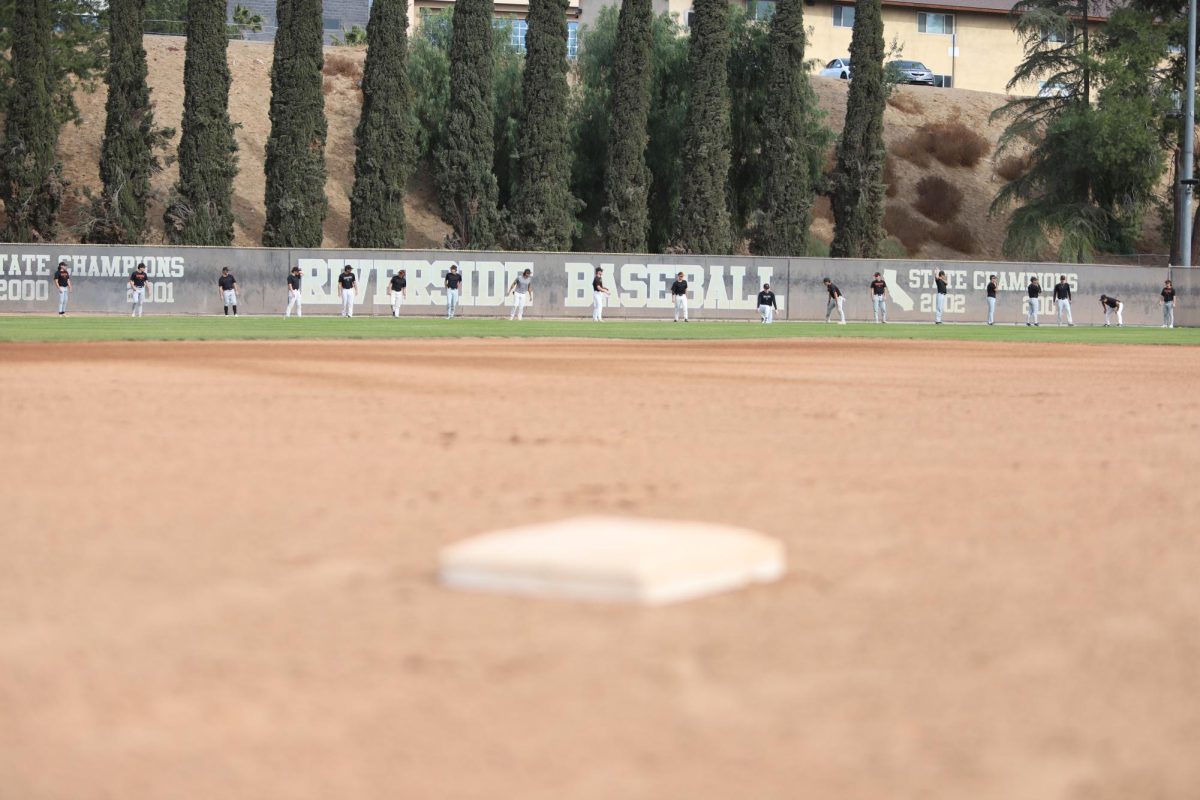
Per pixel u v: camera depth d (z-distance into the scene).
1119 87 88.94
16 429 15.43
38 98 78.81
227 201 80.69
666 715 4.95
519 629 6.06
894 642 5.96
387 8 81.25
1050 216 93.38
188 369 27.69
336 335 47.19
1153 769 4.46
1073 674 5.52
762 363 33.88
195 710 4.98
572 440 14.85
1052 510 9.87
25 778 4.33
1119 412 19.48
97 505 9.81
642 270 72.38
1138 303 78.12
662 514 9.58
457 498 10.30
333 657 5.65
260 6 131.62
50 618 6.30
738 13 94.50
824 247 94.25
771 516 9.52
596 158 94.00
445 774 4.39
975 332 61.75
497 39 96.56
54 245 66.31
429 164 95.38
